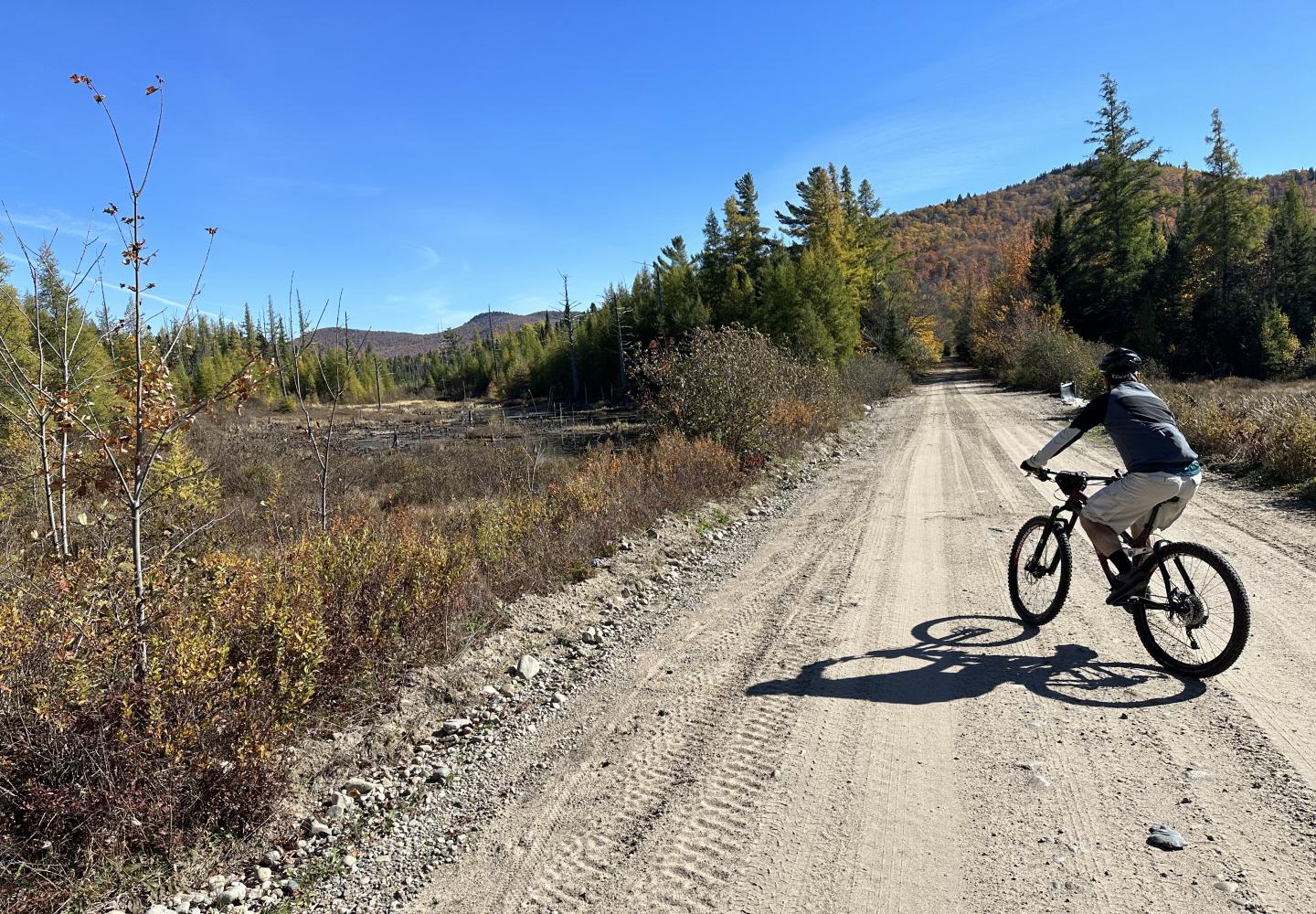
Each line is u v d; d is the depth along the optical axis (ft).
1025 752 11.35
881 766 11.35
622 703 14.73
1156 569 14.33
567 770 12.30
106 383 14.37
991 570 21.31
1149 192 166.40
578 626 19.48
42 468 15.03
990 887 8.52
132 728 10.46
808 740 12.35
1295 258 157.89
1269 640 14.70
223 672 12.23
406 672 15.55
